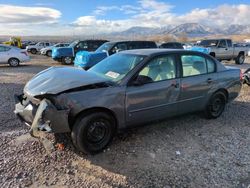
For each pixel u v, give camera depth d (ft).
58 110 12.40
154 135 16.28
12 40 145.89
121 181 11.50
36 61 75.05
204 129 17.42
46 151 13.94
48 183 11.30
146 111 15.16
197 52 17.90
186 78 16.78
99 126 13.65
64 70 15.60
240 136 16.43
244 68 55.42
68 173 12.07
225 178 11.80
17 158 13.24
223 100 19.53
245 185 11.33
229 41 63.00
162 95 15.61
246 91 29.17
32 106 13.20
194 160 13.35
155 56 15.70
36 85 13.92
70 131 13.20
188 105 17.19
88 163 12.95
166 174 12.05
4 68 54.03
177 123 18.35
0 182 11.27
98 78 14.19
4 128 17.03
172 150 14.38
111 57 17.62
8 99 24.21
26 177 11.69
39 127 12.26
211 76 18.26
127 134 16.28
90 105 13.10
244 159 13.52
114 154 13.83
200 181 11.55
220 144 15.24
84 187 11.05
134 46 47.01
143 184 11.29
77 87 13.08
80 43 64.28
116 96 13.87
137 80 14.52
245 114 20.76
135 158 13.46
